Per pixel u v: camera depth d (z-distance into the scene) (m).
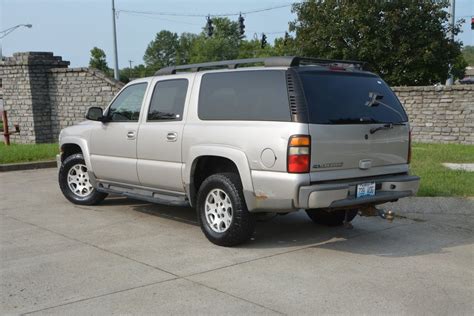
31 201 9.00
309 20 23.27
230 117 6.16
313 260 5.78
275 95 5.77
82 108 17.22
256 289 4.91
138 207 8.48
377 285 5.02
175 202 6.85
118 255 5.96
